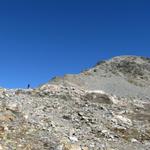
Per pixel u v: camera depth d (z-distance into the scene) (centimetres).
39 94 3691
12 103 2725
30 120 2411
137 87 13300
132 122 3164
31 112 2662
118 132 2734
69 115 2870
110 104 3934
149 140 2720
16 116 2388
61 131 2384
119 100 4344
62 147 2045
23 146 1952
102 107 3425
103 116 3070
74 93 3931
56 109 3031
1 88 3531
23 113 2505
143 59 18162
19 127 2209
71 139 2264
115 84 12794
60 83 9369
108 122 2919
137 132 2834
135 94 11550
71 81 11088
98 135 2539
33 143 2031
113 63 16725
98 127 2700
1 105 2519
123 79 14475
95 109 3303
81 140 2319
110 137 2547
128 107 4003
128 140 2608
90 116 2962
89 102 3619
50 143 2086
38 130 2264
